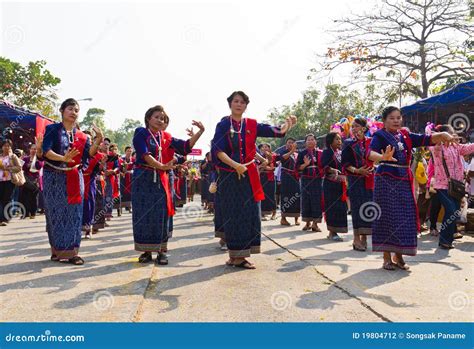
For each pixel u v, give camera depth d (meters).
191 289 3.85
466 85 9.09
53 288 3.80
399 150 4.68
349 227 8.77
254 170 4.75
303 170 7.92
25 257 5.31
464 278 4.27
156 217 4.87
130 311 3.19
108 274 4.38
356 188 5.93
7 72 26.45
